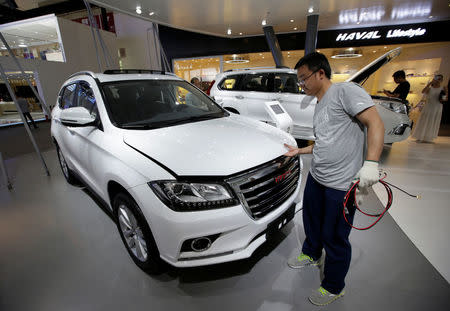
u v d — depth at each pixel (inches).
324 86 50.9
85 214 102.8
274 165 63.9
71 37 418.9
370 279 66.8
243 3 242.7
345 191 51.1
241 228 56.3
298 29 366.3
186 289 64.3
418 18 302.2
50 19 395.2
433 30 310.3
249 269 70.7
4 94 449.1
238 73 205.3
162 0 229.1
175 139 67.7
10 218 100.7
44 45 471.5
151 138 67.9
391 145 209.3
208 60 465.4
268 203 63.3
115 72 101.3
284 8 260.1
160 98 95.1
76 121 76.6
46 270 72.2
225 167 56.8
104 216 101.0
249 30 371.6
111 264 74.0
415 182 131.6
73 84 106.1
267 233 64.1
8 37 445.4
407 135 159.8
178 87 104.6
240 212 55.4
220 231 54.2
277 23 324.8
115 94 85.2
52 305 60.8
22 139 273.9
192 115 92.9
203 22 317.4
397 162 164.1
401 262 72.9
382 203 109.7
